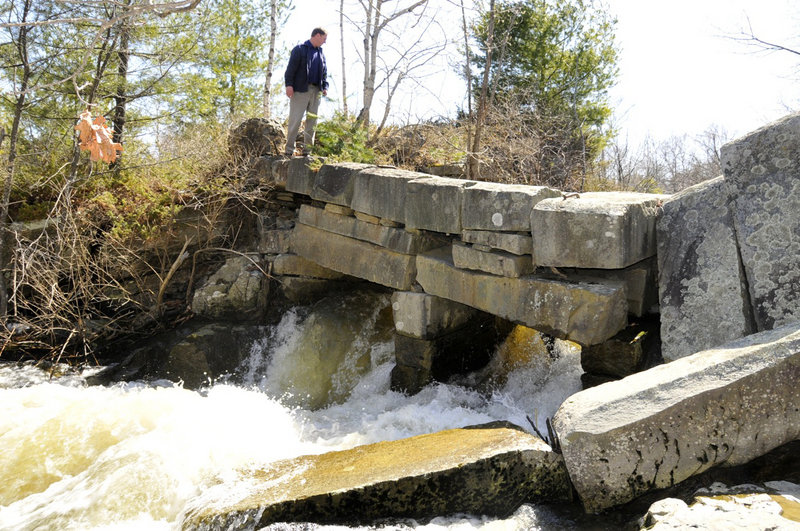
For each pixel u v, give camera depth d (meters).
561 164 9.88
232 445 4.70
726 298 4.08
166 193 7.64
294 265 7.37
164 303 7.53
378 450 4.13
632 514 3.28
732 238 4.15
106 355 7.15
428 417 5.04
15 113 7.30
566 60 13.04
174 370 6.78
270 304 7.48
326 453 4.30
